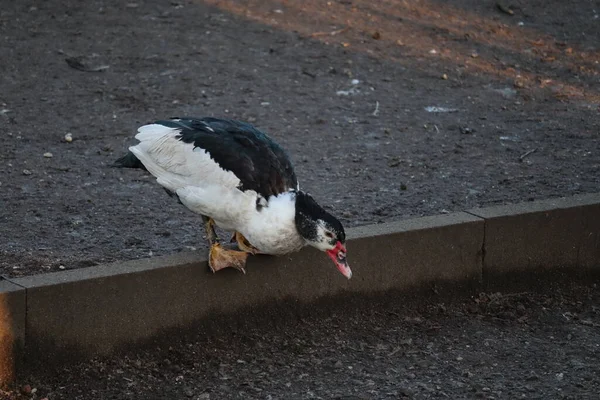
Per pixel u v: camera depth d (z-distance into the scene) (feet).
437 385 24.73
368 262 27.78
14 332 23.62
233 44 50.44
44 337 24.06
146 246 29.68
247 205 24.13
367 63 49.11
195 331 26.00
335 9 56.54
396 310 28.45
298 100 43.86
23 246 29.27
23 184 34.14
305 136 39.86
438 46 52.08
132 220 31.63
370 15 55.98
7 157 36.42
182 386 24.41
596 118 43.50
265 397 23.95
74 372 24.48
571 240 30.32
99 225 31.12
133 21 53.16
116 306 24.80
